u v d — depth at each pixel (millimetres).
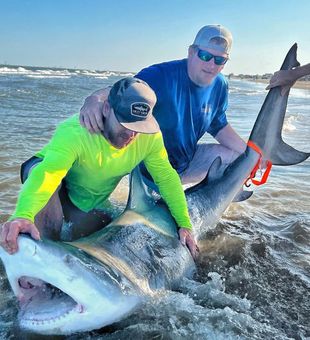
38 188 1071
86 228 1376
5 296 1185
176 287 1269
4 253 925
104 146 1218
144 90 1140
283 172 2744
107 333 1042
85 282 937
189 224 1410
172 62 1725
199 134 1867
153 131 1149
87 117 1183
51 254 907
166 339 1048
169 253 1276
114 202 1660
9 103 5680
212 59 1646
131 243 1194
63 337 1009
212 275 1364
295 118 5684
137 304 1062
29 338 1006
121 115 1131
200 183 1724
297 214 2021
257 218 1951
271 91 1836
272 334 1088
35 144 2971
